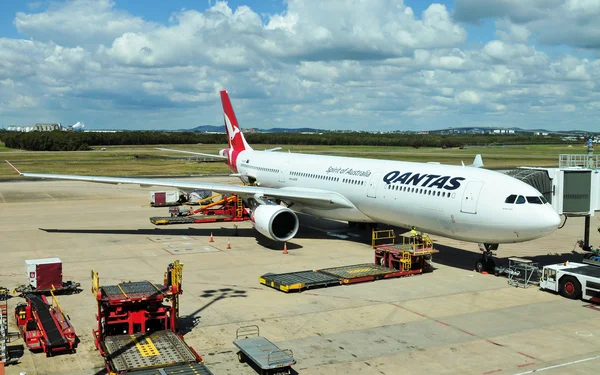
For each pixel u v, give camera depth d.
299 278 23.59
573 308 20.47
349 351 16.16
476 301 21.31
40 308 18.69
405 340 17.06
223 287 23.08
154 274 25.09
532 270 23.73
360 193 30.72
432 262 28.25
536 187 26.02
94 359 15.62
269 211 30.11
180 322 18.66
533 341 17.03
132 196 56.81
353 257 29.05
